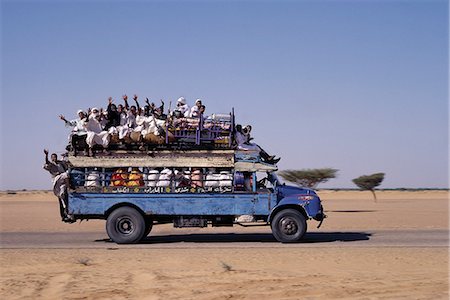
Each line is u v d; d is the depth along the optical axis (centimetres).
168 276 1266
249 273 1298
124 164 1995
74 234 2497
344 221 3238
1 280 1252
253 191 2000
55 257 1631
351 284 1180
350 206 5491
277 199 2005
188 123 2006
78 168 2014
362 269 1392
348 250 1764
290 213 1997
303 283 1188
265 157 2058
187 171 2012
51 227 2942
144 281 1218
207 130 2014
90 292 1121
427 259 1557
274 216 2006
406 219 3406
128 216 1998
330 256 1616
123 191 1998
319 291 1120
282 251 1744
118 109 2112
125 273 1316
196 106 2075
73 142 2011
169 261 1522
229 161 1998
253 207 1992
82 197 1997
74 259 1583
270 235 2377
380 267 1428
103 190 2000
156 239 2209
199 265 1447
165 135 2008
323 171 5003
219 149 2006
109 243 2067
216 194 1997
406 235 2334
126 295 1098
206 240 2164
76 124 2034
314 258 1577
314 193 2025
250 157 2006
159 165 1995
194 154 2000
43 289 1159
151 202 1995
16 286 1182
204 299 1064
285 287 1153
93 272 1341
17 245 2031
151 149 2006
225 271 1327
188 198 1997
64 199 2025
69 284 1194
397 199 7844
